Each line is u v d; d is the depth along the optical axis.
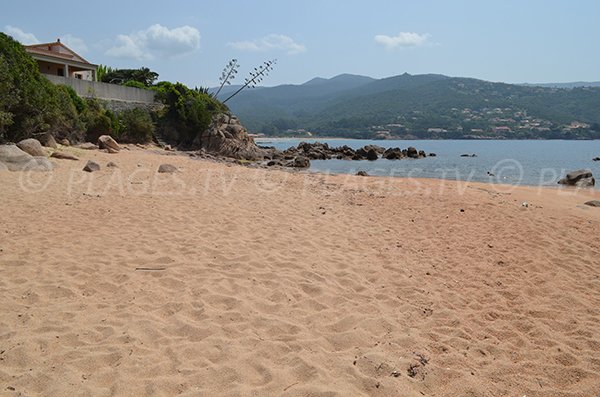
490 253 7.45
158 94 38.69
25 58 20.72
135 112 33.69
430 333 4.55
